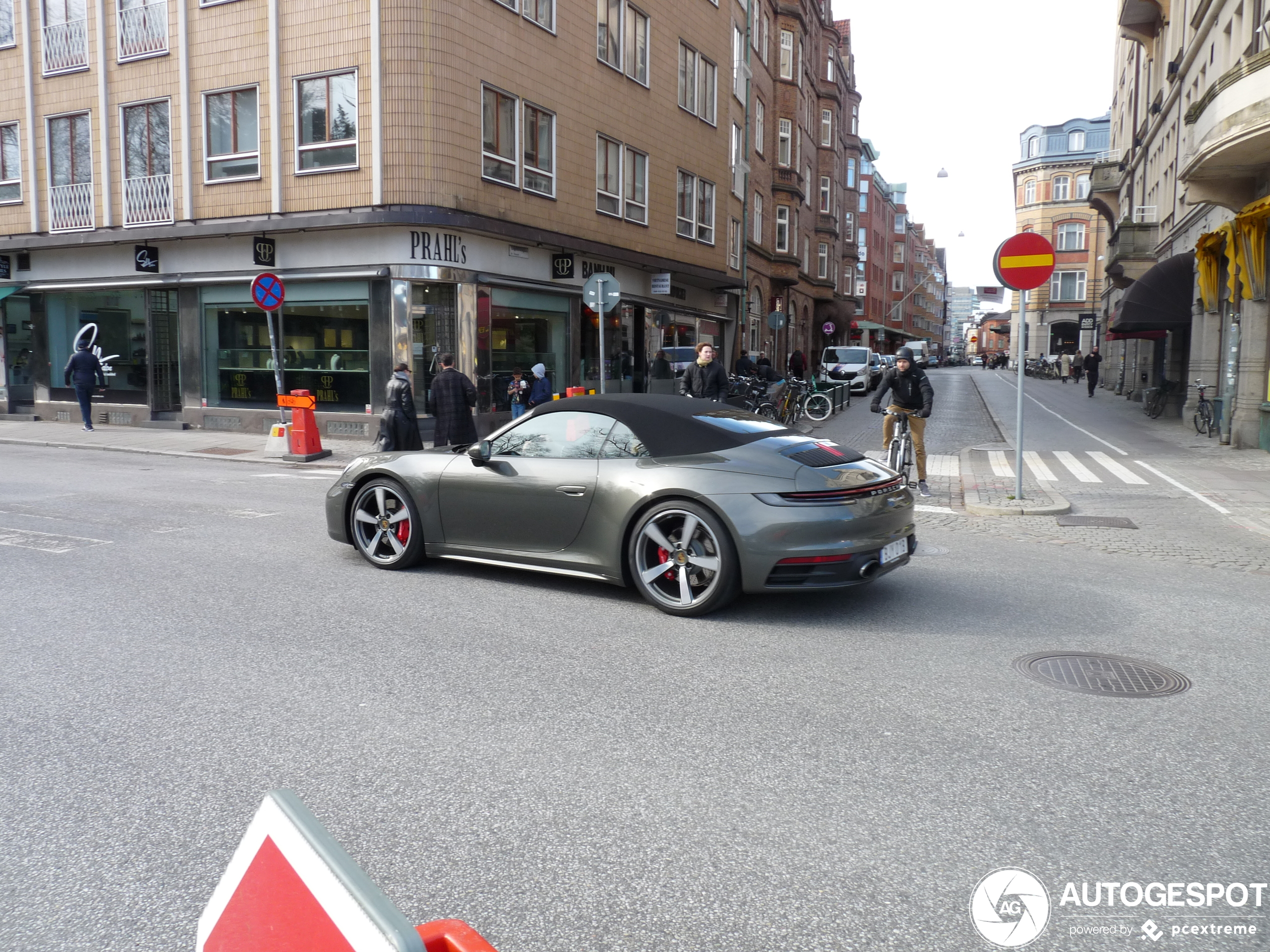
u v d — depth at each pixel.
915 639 5.33
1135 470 13.50
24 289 21.45
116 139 19.94
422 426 17.41
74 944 2.50
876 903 2.67
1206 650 5.16
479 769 3.57
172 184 19.25
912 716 4.13
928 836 3.06
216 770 3.57
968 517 9.83
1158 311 21.22
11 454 15.65
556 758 3.67
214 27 18.45
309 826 1.20
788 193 39.22
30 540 8.07
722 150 28.47
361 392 17.72
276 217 17.70
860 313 76.56
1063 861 2.91
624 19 22.67
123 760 3.67
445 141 16.98
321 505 10.10
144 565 7.15
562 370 21.16
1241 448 16.23
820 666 4.83
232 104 18.44
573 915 2.61
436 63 16.80
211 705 4.26
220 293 19.11
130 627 5.52
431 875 2.82
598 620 5.71
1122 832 3.08
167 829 3.12
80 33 20.19
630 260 22.75
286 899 1.19
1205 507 10.34
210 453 15.75
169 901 2.70
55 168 20.91
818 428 20.62
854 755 3.70
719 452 5.86
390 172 16.83
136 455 15.80
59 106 20.64
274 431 15.34
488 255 18.44
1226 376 17.78
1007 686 4.53
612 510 5.98
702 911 2.63
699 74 26.77
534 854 2.94
